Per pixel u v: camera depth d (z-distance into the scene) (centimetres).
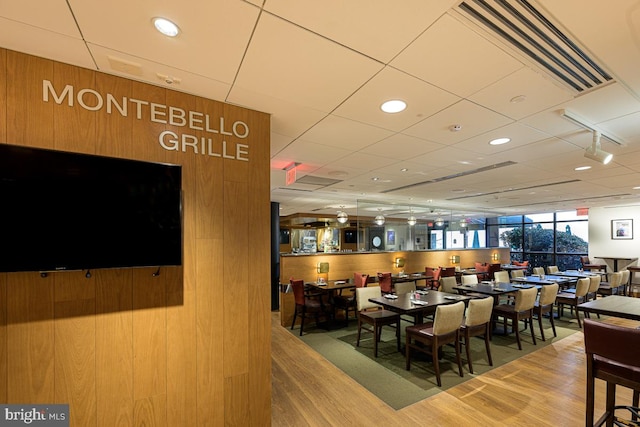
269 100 230
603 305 263
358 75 195
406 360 364
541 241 1203
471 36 156
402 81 202
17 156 161
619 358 190
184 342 207
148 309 198
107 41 160
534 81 201
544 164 429
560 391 307
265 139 251
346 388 316
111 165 183
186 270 210
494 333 509
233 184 233
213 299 219
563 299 582
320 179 547
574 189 638
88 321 182
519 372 353
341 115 259
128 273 193
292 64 182
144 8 136
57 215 168
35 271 162
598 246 1026
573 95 220
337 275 652
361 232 855
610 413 217
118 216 183
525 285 574
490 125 281
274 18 142
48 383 171
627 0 131
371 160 414
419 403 286
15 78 169
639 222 940
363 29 150
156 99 208
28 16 139
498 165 437
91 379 181
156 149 205
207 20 143
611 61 177
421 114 256
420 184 593
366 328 540
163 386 200
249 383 230
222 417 218
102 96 191
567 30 151
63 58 176
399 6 135
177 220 199
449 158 400
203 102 225
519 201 854
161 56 174
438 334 327
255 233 240
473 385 321
